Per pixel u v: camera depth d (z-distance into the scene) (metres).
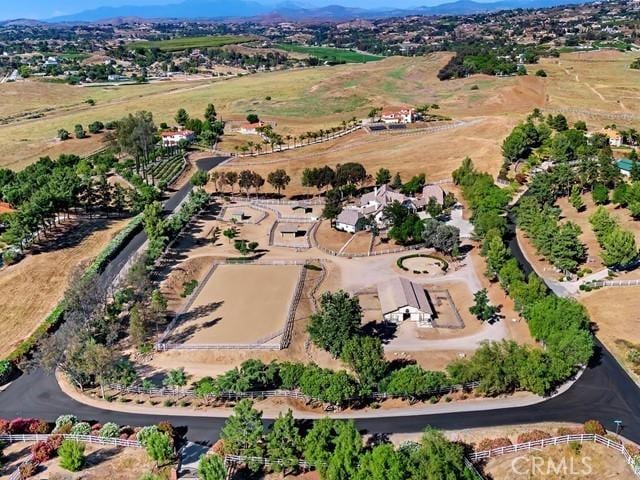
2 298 113.75
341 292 95.00
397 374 82.62
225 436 71.56
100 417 80.88
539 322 92.56
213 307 109.69
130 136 185.75
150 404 83.75
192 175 196.38
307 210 164.00
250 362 86.31
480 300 104.50
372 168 192.00
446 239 128.25
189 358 94.12
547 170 177.75
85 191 163.50
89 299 99.81
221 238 144.88
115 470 69.38
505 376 81.56
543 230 125.00
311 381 79.88
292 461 67.56
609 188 163.25
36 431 76.06
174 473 67.94
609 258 115.31
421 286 117.81
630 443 73.38
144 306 105.75
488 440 73.12
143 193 164.88
